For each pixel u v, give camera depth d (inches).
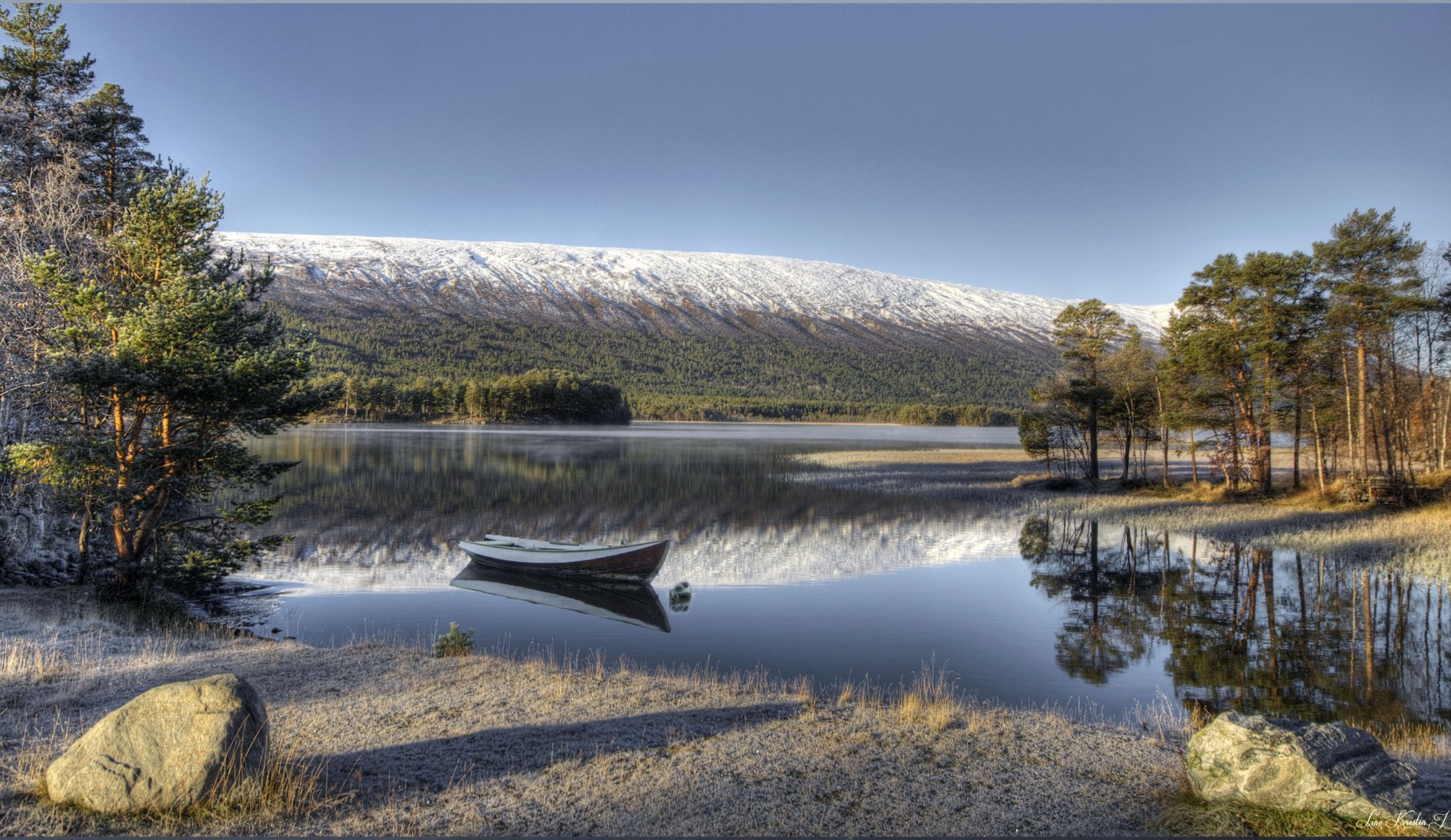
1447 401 1480.1
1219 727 252.2
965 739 321.1
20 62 824.9
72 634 463.5
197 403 571.5
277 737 294.0
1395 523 1039.0
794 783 268.8
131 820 213.3
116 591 572.1
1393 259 1206.3
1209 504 1359.5
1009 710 379.6
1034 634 587.8
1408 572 796.0
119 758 220.7
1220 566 860.0
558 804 245.6
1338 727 250.2
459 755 286.2
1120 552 957.2
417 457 2363.4
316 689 373.7
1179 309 1544.0
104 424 610.2
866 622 622.2
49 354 555.5
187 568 605.9
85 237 690.2
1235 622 621.3
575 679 406.3
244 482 629.9
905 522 1199.6
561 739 307.6
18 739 277.0
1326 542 946.1
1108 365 1733.5
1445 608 663.8
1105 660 522.0
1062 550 972.6
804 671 488.7
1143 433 1803.6
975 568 856.9
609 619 629.3
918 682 464.4
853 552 950.4
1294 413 1460.4
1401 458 1350.9
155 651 440.1
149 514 598.9
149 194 593.3
